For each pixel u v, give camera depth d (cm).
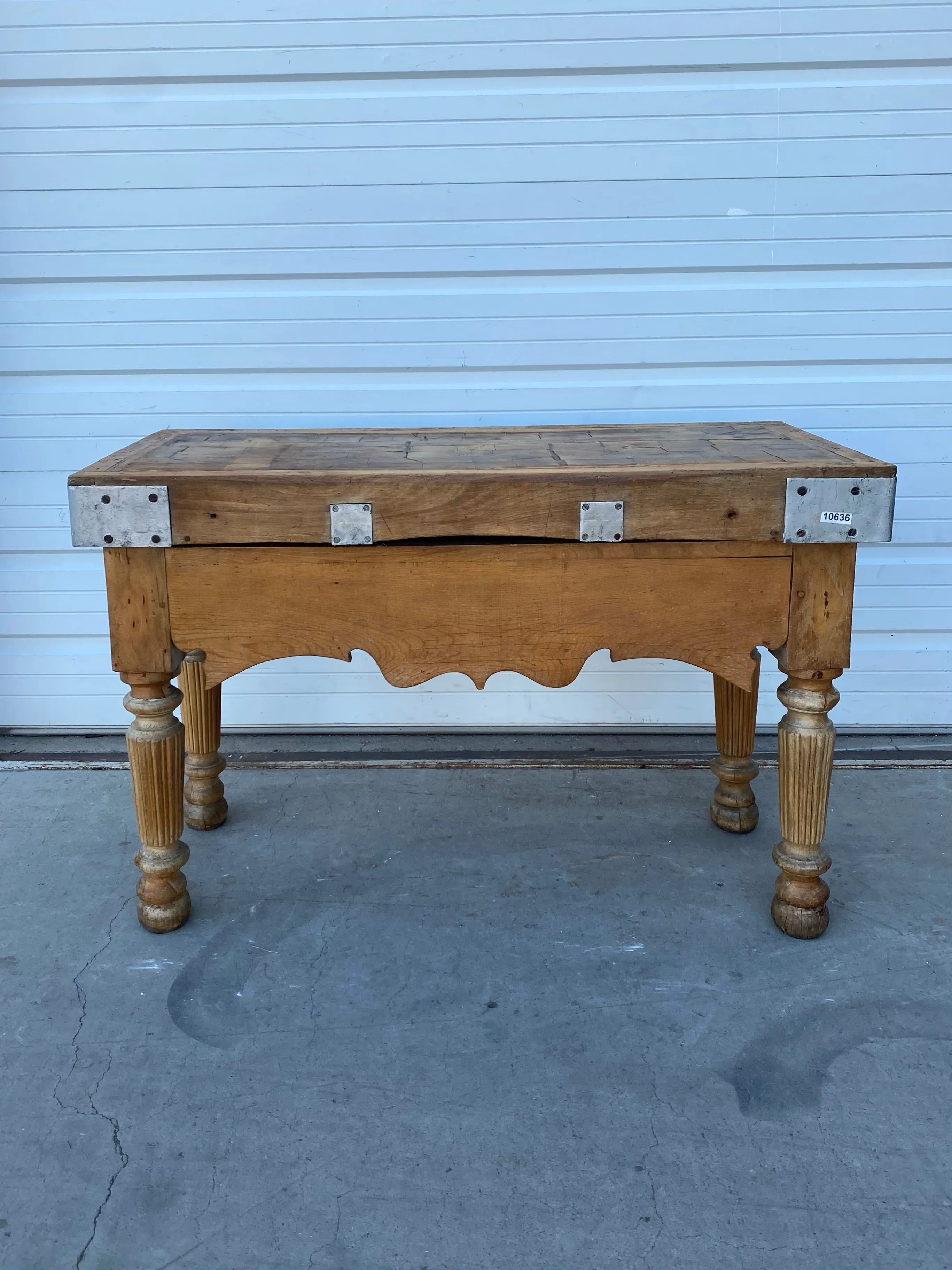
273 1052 180
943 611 286
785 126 255
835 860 239
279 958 205
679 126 255
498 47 251
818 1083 172
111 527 188
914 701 294
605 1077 173
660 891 228
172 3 249
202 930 215
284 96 255
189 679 245
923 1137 161
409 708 297
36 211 262
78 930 214
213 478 187
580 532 188
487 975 200
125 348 271
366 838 252
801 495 187
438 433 246
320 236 263
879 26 248
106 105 256
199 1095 170
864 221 260
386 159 258
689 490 187
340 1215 148
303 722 299
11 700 297
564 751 296
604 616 197
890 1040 181
